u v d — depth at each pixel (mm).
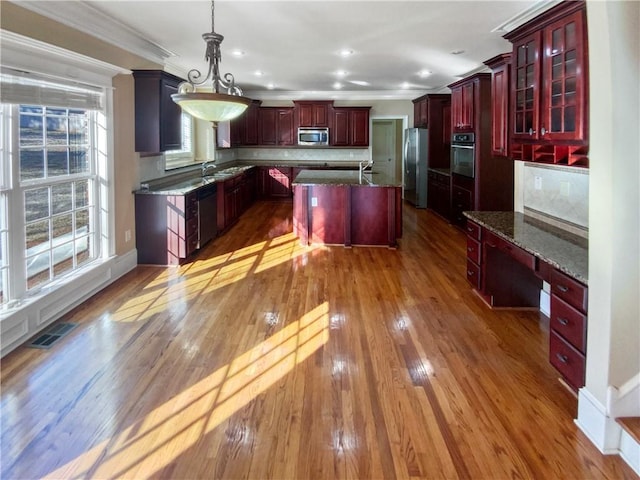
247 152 10883
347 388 2662
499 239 3496
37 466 1997
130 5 3867
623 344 2059
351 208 6293
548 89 3111
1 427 2266
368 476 1953
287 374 2824
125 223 4992
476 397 2572
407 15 4203
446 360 3021
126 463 2023
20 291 3348
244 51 5758
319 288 4539
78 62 3768
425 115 9352
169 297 4234
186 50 5605
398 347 3213
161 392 2607
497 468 2002
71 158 4027
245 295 4309
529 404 2504
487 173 6570
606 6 1960
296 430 2266
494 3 3895
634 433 2000
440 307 4016
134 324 3590
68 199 3996
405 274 5023
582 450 2119
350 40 5172
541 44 3188
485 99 6441
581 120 2754
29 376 2770
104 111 4391
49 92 3504
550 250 2854
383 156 11992
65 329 3473
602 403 2107
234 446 2143
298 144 10336
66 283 3787
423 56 6055
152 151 5129
